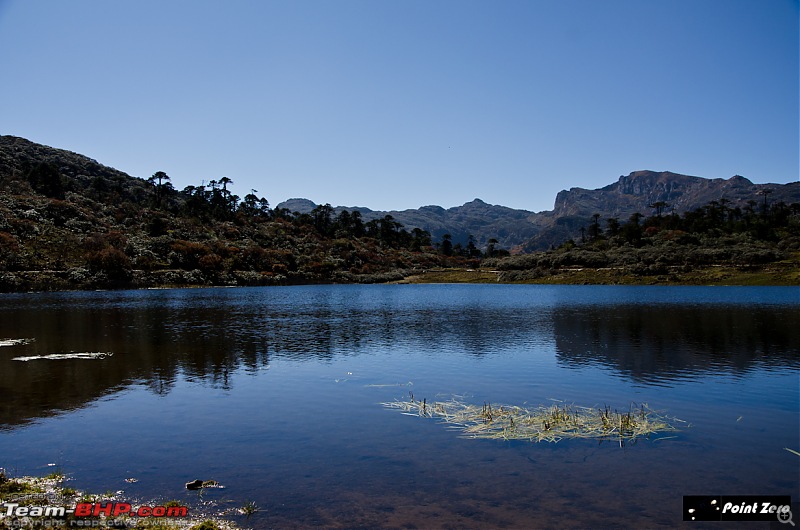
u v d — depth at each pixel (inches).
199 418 983.0
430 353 1729.8
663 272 7460.6
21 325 2556.6
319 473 712.4
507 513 593.6
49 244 6638.8
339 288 7760.8
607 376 1355.8
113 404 1084.5
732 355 1640.0
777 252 7416.3
